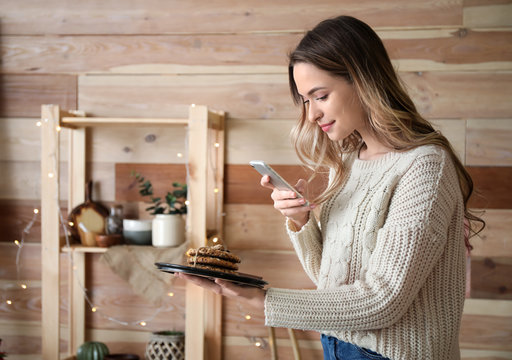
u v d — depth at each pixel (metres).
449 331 0.99
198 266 1.05
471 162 1.89
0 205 2.09
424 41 1.90
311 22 1.96
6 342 2.09
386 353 0.98
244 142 2.01
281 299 0.96
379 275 0.94
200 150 1.78
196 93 2.02
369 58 1.01
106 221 1.97
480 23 1.87
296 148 1.27
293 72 1.09
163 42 2.03
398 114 1.01
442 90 1.90
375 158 1.12
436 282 0.99
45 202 1.86
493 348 1.89
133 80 2.05
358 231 1.05
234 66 2.00
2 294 2.10
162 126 1.91
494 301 1.89
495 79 1.87
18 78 2.08
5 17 2.07
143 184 1.93
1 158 2.09
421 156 0.98
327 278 1.09
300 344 1.99
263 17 1.98
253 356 2.02
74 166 2.05
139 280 1.77
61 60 2.07
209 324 2.01
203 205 1.78
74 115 2.03
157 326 2.06
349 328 0.93
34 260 2.10
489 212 1.89
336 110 1.03
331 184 1.20
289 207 1.11
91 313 2.08
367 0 1.92
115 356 1.97
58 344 1.88
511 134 1.87
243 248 2.02
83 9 2.06
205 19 2.01
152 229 1.86
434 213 0.93
